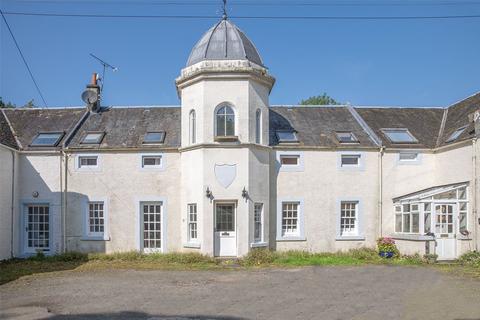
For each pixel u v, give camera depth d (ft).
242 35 64.69
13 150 64.18
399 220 65.62
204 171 59.93
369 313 31.04
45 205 66.13
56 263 58.18
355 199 66.44
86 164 66.44
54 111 76.13
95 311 31.99
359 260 58.29
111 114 73.92
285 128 69.56
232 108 61.21
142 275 47.91
